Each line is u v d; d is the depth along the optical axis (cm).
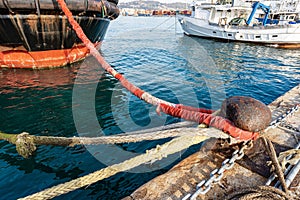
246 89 990
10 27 884
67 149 490
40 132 579
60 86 884
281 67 1402
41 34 950
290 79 1142
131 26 3234
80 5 962
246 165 291
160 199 249
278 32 2098
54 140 379
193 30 2759
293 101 519
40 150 486
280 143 343
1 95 798
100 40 1481
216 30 2497
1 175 413
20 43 963
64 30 998
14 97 784
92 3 1034
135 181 393
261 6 2325
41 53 1030
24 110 691
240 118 289
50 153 477
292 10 2780
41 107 711
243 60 1591
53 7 884
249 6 2600
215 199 243
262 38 2223
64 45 1067
